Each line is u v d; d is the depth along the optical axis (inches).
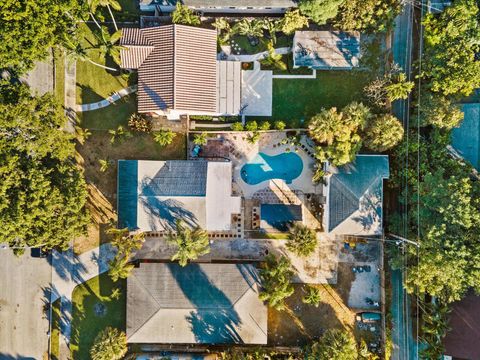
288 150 1932.8
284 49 1937.7
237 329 1838.1
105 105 1946.4
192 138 1939.0
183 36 1769.2
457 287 1632.6
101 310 1937.7
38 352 1948.8
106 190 1948.8
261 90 1941.4
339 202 1772.9
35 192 1619.1
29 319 1952.5
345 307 1926.7
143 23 1914.4
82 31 1913.1
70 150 1771.7
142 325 1820.9
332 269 1932.8
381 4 1763.0
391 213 1900.8
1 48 1665.8
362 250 1934.1
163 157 1940.2
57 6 1674.5
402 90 1744.6
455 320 1795.0
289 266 1829.5
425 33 1790.1
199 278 1840.6
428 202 1686.8
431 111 1753.2
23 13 1630.2
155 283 1839.3
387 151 1875.0
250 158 1946.4
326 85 1939.0
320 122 1738.4
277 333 1931.6
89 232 1947.6
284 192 1939.0
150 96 1800.0
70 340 1940.2
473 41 1707.7
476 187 1699.1
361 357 1791.3
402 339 1904.5
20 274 1953.7
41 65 1952.5
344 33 1856.5
